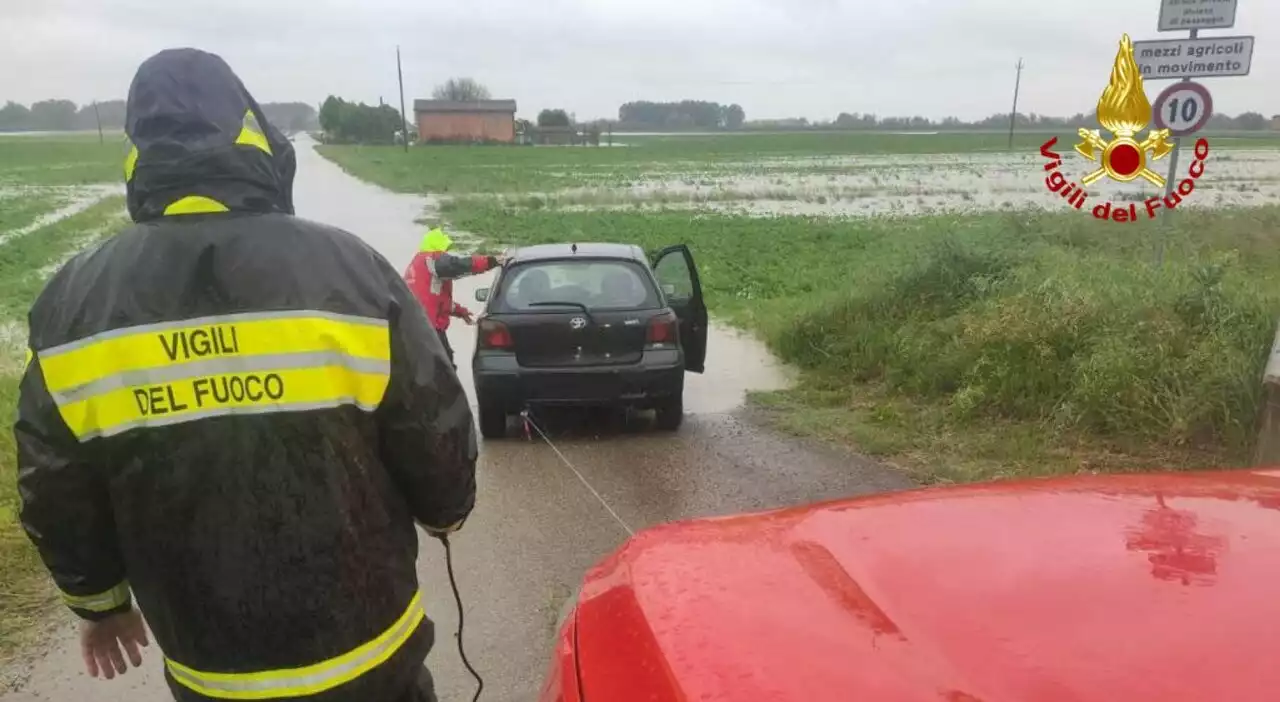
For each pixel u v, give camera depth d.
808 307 11.35
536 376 7.13
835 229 23.66
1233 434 5.93
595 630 1.94
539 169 61.06
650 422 7.82
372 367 1.80
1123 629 1.50
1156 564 1.71
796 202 35.34
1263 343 6.14
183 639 1.79
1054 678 1.40
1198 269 7.69
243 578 1.74
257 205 1.83
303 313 1.75
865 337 9.19
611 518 5.62
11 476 6.02
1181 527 1.88
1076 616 1.56
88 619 1.94
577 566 4.93
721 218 28.31
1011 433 6.80
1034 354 7.36
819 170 57.81
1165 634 1.48
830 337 9.77
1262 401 5.82
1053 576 1.70
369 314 1.81
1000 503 2.10
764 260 18.23
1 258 19.75
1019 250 10.52
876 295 9.94
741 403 8.39
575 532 5.41
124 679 3.90
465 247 21.86
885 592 1.72
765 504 5.81
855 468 6.43
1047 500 2.10
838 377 8.98
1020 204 30.75
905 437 6.97
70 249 22.33
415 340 1.88
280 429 1.73
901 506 2.15
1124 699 1.34
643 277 7.50
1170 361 6.60
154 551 1.75
